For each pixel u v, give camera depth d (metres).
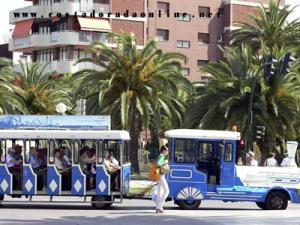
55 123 24.55
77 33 78.50
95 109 47.56
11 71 55.97
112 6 81.00
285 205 24.72
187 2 86.75
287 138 46.72
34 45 81.62
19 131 24.05
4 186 24.08
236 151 24.52
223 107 43.94
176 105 48.19
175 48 85.62
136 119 48.12
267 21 59.41
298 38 58.09
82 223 18.83
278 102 44.84
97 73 46.88
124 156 24.50
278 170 24.81
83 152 24.05
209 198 24.14
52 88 63.16
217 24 88.56
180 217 20.84
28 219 19.91
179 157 24.11
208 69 46.88
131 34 48.81
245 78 45.22
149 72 46.94
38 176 24.12
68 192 24.00
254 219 20.44
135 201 28.16
